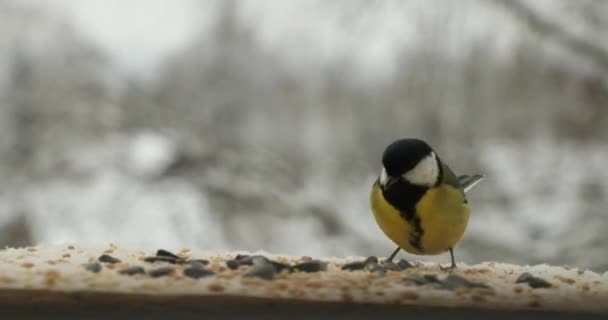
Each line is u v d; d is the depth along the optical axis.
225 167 15.48
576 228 13.73
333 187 15.33
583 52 13.70
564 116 14.36
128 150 15.46
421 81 14.08
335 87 14.52
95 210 14.63
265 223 15.04
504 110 14.13
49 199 14.67
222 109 15.63
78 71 15.45
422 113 14.20
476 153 14.31
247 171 15.43
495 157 14.64
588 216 13.84
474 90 14.08
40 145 15.22
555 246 13.54
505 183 14.36
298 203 14.99
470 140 14.30
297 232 14.88
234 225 14.97
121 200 14.83
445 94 14.12
